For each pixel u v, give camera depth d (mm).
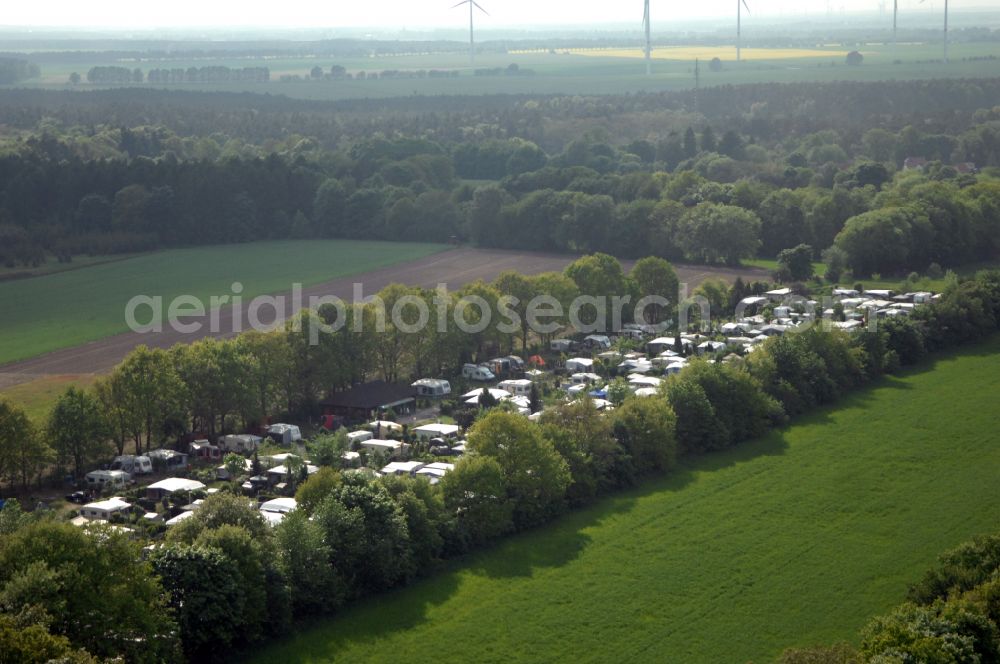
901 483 174875
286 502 160875
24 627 106250
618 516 164125
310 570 134000
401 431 196750
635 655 127000
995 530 156750
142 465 182000
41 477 180750
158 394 190375
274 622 129625
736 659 125938
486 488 154500
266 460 182750
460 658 126250
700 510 165750
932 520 161000
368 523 141000
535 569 147500
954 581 125625
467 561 150000
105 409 188125
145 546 133250
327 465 176625
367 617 135000
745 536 156625
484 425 163500
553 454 163625
